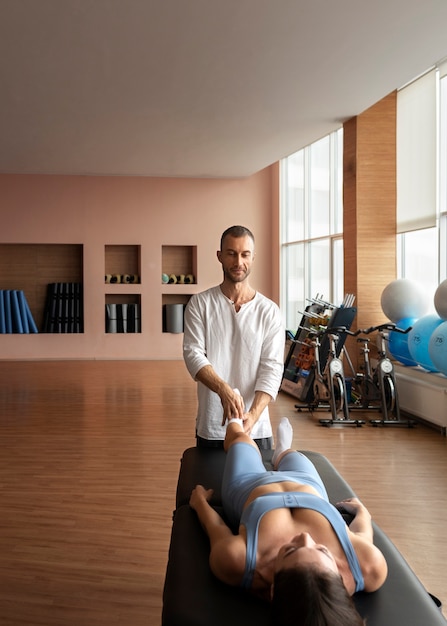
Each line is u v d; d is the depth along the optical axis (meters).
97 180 11.23
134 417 6.29
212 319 2.70
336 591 1.34
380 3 4.15
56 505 3.71
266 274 11.73
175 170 10.60
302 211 10.37
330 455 4.84
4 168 10.49
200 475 2.51
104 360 11.25
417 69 5.50
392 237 7.24
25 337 11.18
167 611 1.62
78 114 6.96
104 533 3.28
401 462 4.64
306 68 5.45
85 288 11.26
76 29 4.55
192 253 11.84
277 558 1.54
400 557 1.92
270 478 2.08
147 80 5.77
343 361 7.47
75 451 4.98
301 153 10.33
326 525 1.75
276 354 2.72
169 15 4.31
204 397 2.79
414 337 5.84
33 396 7.51
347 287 7.44
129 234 11.34
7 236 11.06
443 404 5.46
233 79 5.75
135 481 4.19
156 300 11.41
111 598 2.58
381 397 5.99
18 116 7.04
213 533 1.91
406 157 7.02
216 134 7.92
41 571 2.82
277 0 4.09
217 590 1.70
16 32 4.61
